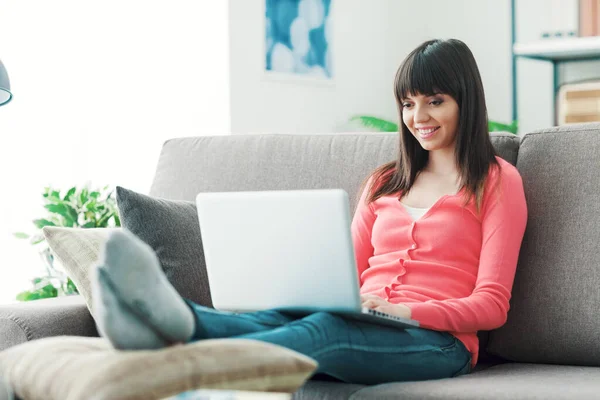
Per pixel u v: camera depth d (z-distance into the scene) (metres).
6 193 3.82
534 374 1.68
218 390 1.23
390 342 1.62
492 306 1.77
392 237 1.95
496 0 5.49
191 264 2.08
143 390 1.15
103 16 4.17
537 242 1.91
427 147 1.97
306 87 5.06
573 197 1.89
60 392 1.21
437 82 1.92
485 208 1.88
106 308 1.23
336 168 2.21
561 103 4.63
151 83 4.34
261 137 2.38
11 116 3.83
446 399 1.44
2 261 3.80
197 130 4.50
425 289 1.84
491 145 1.95
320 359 1.48
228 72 4.54
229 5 4.54
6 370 1.39
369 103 5.54
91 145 4.12
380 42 5.60
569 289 1.84
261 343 1.31
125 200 2.06
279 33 4.88
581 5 4.54
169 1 4.39
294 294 1.59
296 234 1.55
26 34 3.89
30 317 1.88
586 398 1.39
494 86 5.52
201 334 1.42
